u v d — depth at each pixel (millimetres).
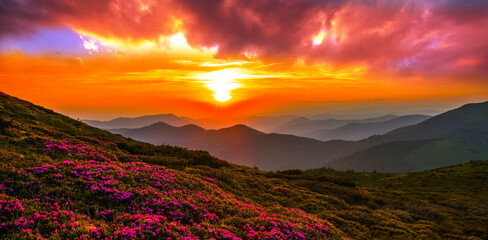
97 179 15492
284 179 43875
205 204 16281
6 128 23953
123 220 11320
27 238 8477
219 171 31531
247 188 28188
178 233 10977
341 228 21328
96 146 29641
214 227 12906
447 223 28812
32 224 9453
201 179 24594
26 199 11312
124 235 9773
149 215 12141
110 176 16359
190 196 17016
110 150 29578
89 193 13430
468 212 38312
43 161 17750
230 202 18891
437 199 50375
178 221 12750
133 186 16031
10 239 8234
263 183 32469
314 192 35625
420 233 23641
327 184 44094
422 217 31000
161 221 11969
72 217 10422
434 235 23312
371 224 24203
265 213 17703
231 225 13938
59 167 15977
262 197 26875
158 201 14266
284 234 13805
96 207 12305
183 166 30250
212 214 15062
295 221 17094
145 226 10773
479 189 63156
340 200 32719
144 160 29391
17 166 15320
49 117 41875
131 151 35062
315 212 25562
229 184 27281
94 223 10531
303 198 30359
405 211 33000
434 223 28266
